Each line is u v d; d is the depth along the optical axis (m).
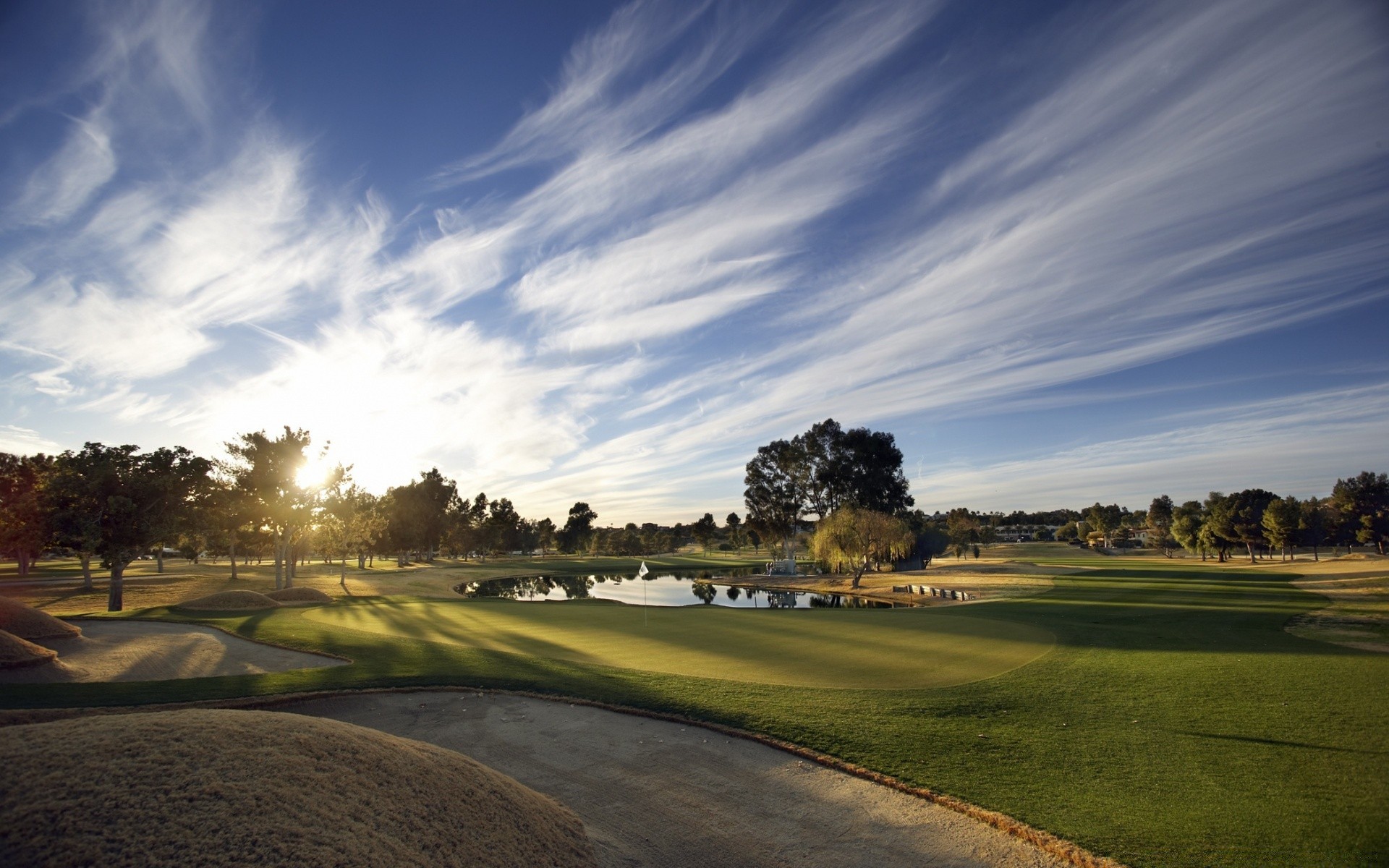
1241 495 80.38
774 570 70.19
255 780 4.91
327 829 4.62
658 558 107.31
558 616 25.50
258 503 39.28
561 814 6.86
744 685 12.91
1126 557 88.12
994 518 179.38
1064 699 11.82
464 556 119.06
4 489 42.00
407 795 5.48
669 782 8.54
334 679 13.07
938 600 39.34
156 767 4.82
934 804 7.84
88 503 27.42
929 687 12.77
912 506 76.62
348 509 48.09
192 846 4.11
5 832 3.98
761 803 7.91
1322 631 18.39
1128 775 8.38
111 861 3.88
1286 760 8.71
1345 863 6.16
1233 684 12.44
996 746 9.52
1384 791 7.66
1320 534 77.25
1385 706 10.78
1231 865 6.19
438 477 103.62
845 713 11.02
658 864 6.49
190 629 19.73
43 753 4.78
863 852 6.75
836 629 21.02
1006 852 6.69
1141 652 16.02
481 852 5.22
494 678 13.38
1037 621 22.41
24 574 47.50
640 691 12.48
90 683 12.33
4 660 12.81
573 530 123.81
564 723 10.85
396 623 23.06
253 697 11.47
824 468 74.81
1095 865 6.28
